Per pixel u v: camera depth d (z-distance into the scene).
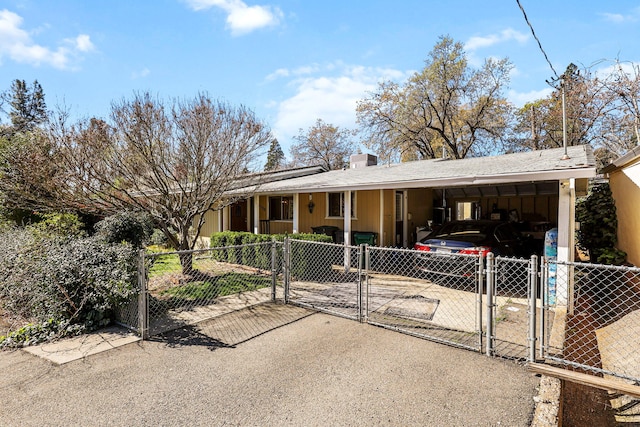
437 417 2.81
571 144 19.06
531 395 3.12
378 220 10.09
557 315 5.15
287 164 36.44
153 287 7.23
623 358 4.18
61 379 3.40
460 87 22.55
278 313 5.61
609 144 17.81
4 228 8.92
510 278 7.39
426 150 24.75
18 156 6.95
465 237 7.34
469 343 4.29
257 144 8.48
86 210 7.30
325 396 3.12
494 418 2.79
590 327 5.26
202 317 5.35
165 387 3.26
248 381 3.38
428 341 4.41
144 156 6.93
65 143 6.66
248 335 4.62
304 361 3.83
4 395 3.11
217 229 13.65
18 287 4.96
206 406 2.96
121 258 4.91
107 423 2.72
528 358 3.71
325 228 10.78
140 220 6.89
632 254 8.57
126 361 3.81
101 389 3.22
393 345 4.29
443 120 22.86
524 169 6.07
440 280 7.39
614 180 10.20
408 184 7.48
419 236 10.53
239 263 9.85
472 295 6.66
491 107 22.39
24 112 31.17
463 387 3.27
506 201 12.94
